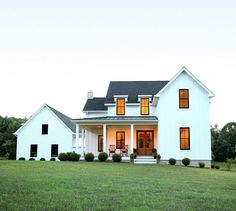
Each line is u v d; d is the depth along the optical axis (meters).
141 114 32.97
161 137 29.48
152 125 32.12
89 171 16.58
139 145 32.38
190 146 29.19
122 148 32.69
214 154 47.97
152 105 33.03
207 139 29.14
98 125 30.80
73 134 38.84
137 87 35.22
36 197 8.20
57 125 38.94
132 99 33.47
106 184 11.30
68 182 11.37
